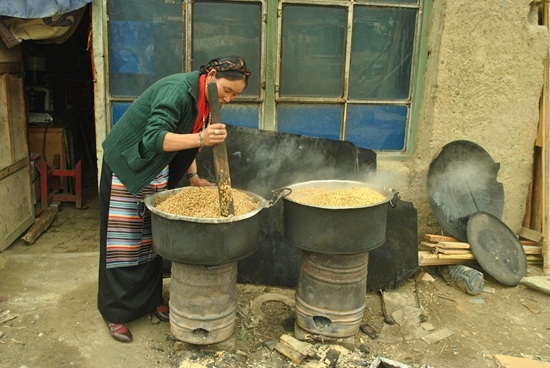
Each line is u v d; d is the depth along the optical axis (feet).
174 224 7.65
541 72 12.69
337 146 12.09
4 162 12.57
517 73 12.57
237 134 11.71
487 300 11.41
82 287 11.21
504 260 12.26
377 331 9.98
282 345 9.17
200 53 11.89
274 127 12.51
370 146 13.16
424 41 12.55
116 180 8.62
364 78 12.71
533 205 13.78
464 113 12.55
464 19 11.94
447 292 11.66
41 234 14.25
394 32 12.51
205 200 8.46
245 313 10.37
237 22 11.82
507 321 10.60
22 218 13.76
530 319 10.73
